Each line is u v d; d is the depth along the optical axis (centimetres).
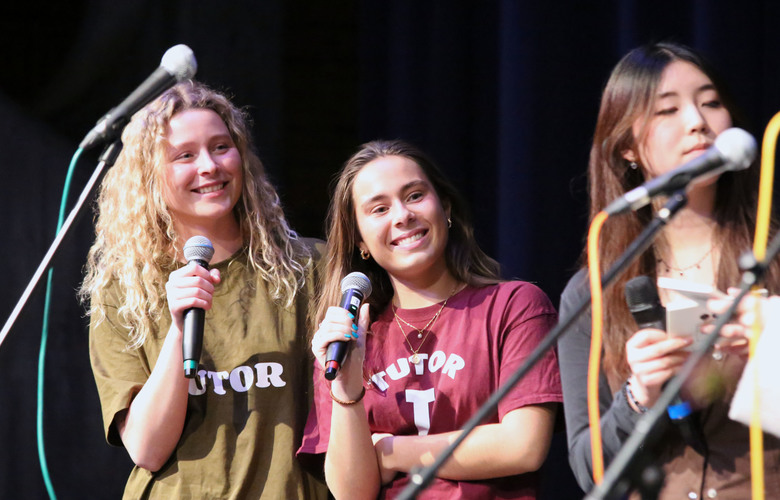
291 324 423
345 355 361
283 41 746
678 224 344
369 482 379
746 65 569
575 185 629
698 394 307
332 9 787
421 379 389
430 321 400
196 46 729
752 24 569
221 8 731
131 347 427
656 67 339
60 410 680
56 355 684
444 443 374
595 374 266
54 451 678
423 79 709
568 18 634
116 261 441
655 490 229
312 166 779
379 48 739
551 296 627
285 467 402
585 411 341
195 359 382
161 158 432
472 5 700
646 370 288
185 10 728
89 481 678
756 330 275
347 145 785
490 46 690
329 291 418
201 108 445
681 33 592
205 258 403
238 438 406
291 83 781
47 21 738
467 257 416
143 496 412
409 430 387
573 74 633
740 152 247
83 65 731
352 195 416
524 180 634
